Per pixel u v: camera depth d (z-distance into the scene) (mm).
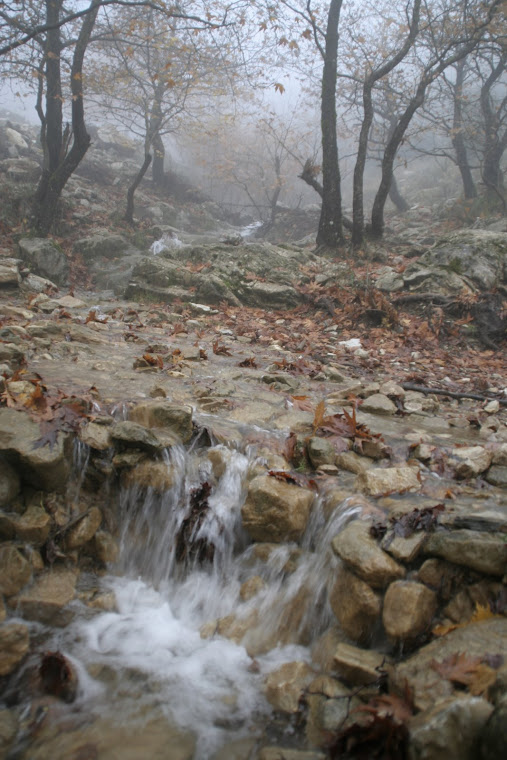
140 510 3453
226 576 3215
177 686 2562
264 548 3158
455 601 2547
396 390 5461
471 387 6531
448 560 2596
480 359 7965
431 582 2590
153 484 3393
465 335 8781
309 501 3223
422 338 8578
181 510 3355
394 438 4270
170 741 2273
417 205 23984
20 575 2920
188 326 8422
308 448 3740
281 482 3295
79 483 3396
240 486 3506
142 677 2605
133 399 4215
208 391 4734
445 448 4016
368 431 4168
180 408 3771
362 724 2152
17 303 8508
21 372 4246
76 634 2822
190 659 2738
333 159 13727
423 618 2461
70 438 3383
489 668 2049
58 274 12242
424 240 16906
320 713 2311
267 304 10289
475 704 1905
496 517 2779
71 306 8617
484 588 2525
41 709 2410
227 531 3350
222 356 6574
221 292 10258
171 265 10891
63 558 3141
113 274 13516
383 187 14406
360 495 3219
